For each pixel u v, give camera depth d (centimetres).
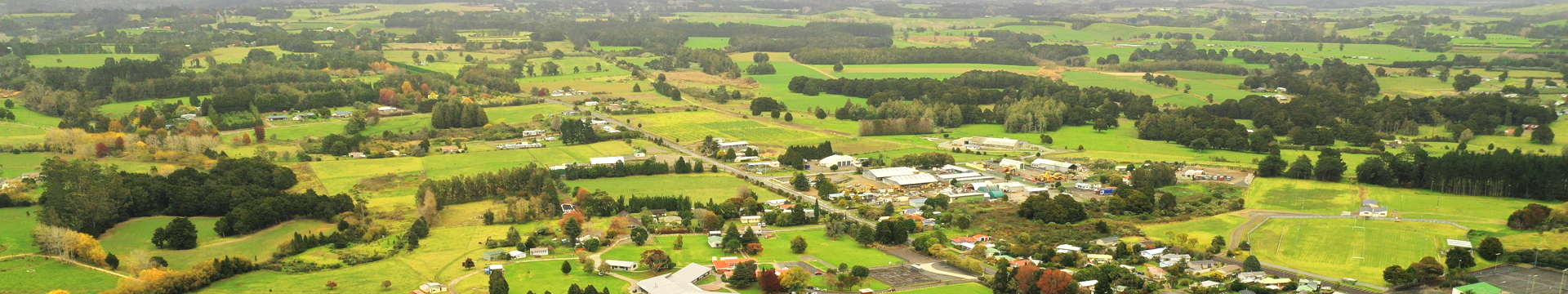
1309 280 19900
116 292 18638
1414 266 19862
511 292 19188
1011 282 19650
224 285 19938
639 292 19350
